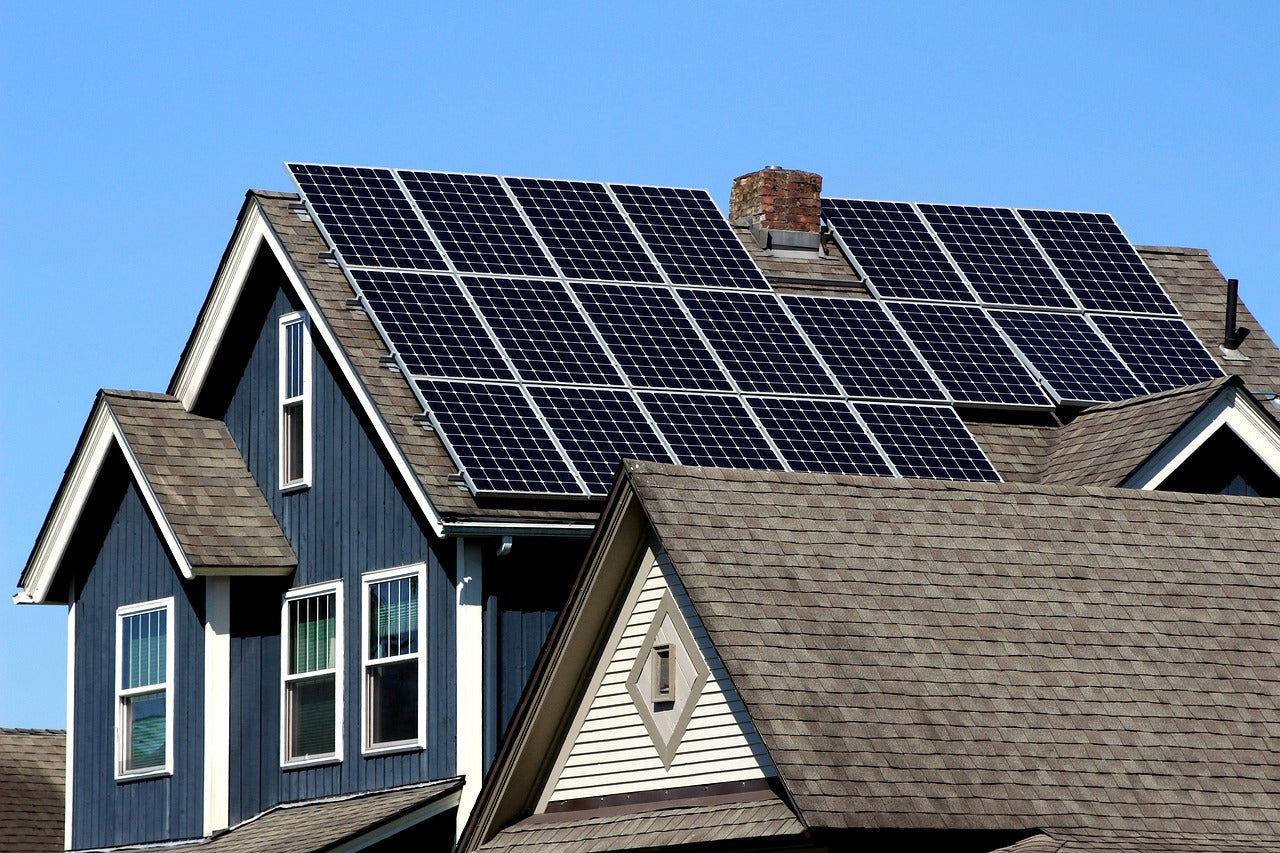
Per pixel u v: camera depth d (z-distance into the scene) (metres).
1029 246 79.50
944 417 68.19
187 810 68.94
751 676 45.72
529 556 62.56
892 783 44.34
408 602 63.88
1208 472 66.12
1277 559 54.78
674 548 48.62
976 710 46.88
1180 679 49.75
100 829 71.94
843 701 45.94
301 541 68.06
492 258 69.50
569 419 63.41
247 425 71.19
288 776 66.50
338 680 65.56
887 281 75.12
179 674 70.06
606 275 70.25
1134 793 46.12
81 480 73.19
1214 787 46.94
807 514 51.25
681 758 50.16
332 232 68.38
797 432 65.25
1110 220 82.56
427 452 62.06
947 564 51.06
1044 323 74.88
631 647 52.12
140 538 72.31
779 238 76.94
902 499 52.94
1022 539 52.75
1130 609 51.41
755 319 70.25
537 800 54.28
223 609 68.75
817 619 47.91
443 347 64.75
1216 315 80.75
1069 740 47.00
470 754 60.69
